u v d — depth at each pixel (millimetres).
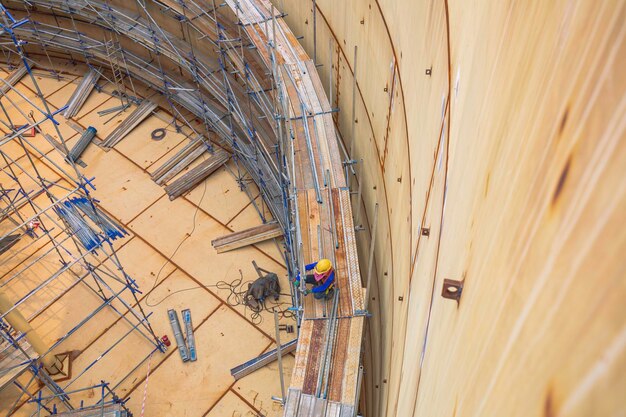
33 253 16016
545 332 958
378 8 7602
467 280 2066
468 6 3180
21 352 10867
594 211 787
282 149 10508
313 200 9445
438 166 3975
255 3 13508
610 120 769
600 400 630
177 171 17938
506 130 1681
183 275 15445
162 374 13492
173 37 17859
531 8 1537
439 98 4184
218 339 14078
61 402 12992
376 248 9758
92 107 20172
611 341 640
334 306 8211
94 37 20672
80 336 14219
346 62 10555
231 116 16969
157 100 20078
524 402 1013
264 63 12164
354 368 7582
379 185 8898
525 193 1295
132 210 16984
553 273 967
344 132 12008
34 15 20906
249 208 17031
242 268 15562
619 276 658
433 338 3074
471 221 2189
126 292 15062
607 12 863
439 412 2258
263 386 13258
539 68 1331
